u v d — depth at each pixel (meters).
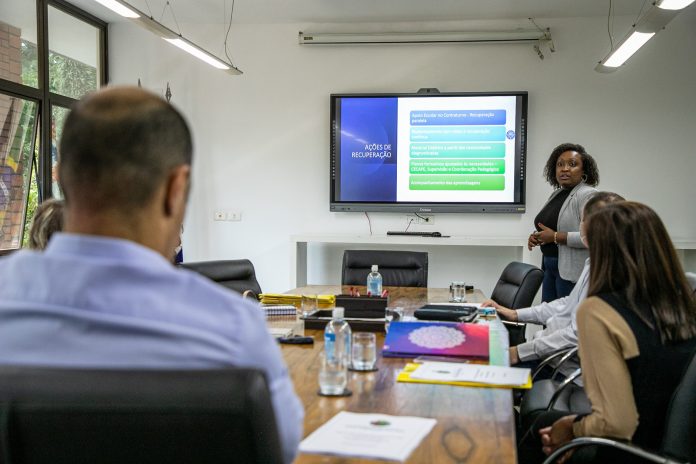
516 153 6.44
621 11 6.25
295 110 6.79
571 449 1.88
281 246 6.86
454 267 6.73
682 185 6.38
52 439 0.79
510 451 1.39
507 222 6.60
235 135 6.87
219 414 0.78
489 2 6.03
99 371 0.79
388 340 2.39
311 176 6.81
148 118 0.87
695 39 6.31
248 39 6.81
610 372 1.79
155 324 0.83
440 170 6.55
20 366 0.80
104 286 0.83
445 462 1.33
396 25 6.63
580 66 6.45
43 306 0.82
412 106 6.55
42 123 5.95
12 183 5.74
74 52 6.43
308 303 3.40
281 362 0.95
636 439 1.84
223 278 4.25
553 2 6.01
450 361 2.27
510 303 4.02
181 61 6.88
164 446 0.80
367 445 1.41
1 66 5.44
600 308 1.84
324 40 6.59
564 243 4.69
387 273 4.98
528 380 1.98
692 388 1.77
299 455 1.35
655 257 1.85
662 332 1.81
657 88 6.38
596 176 5.04
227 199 6.91
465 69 6.57
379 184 6.64
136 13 4.63
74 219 0.89
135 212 0.88
